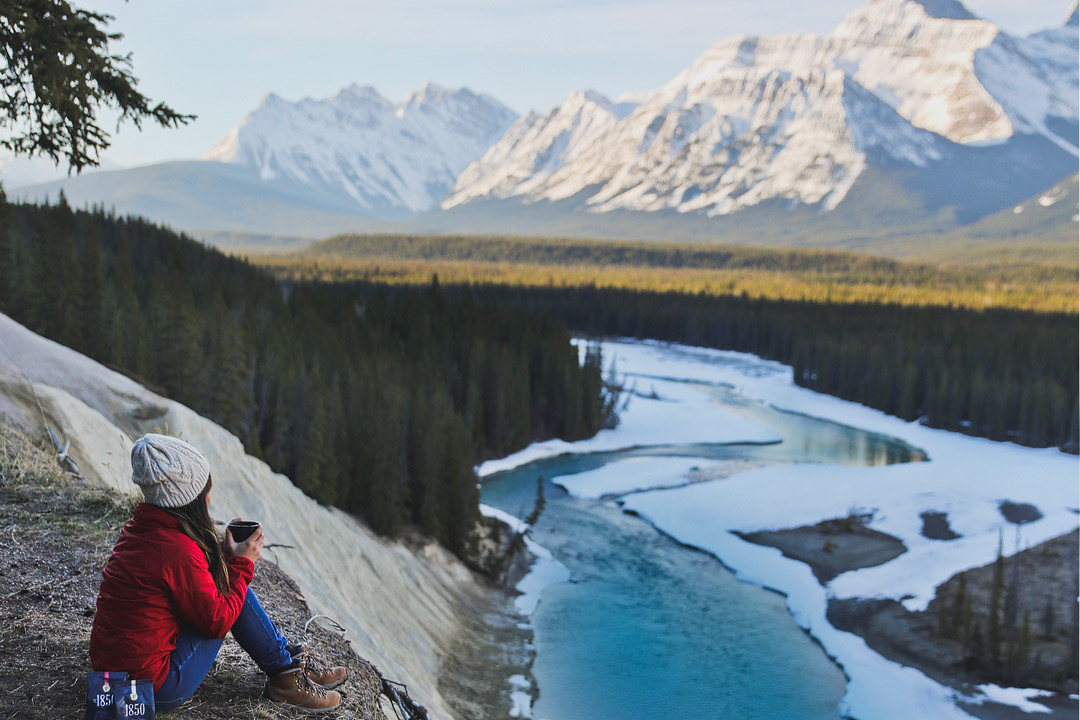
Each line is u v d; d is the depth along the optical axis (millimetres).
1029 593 41125
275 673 5688
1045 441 97062
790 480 66625
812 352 135750
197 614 4742
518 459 82750
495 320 111312
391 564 32375
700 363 155250
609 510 60969
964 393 106000
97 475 11812
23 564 7367
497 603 40344
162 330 57562
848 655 36219
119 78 15375
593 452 87500
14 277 57031
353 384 59969
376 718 6617
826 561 48344
